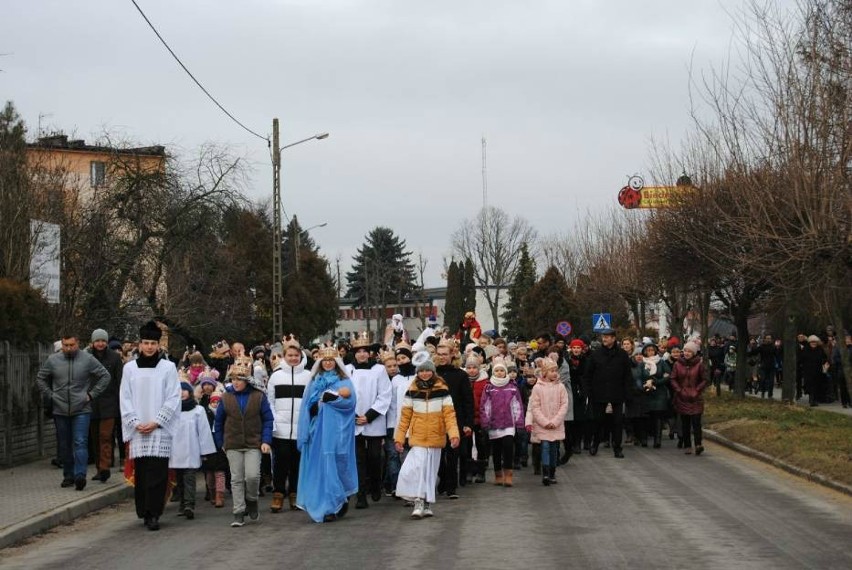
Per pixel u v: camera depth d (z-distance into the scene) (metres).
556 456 15.73
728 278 29.31
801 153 16.53
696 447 20.17
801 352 34.25
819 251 16.38
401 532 11.42
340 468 12.66
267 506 13.91
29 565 9.93
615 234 49.81
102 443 15.48
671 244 30.33
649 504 13.31
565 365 18.94
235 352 17.55
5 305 17.83
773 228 16.78
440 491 15.07
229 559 9.96
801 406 28.86
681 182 29.92
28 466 17.41
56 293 20.62
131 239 36.00
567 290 73.31
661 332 60.19
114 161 36.66
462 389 14.62
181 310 36.22
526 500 13.91
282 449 13.28
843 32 16.53
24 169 29.16
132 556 10.27
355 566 9.42
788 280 19.00
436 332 22.31
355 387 13.94
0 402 17.08
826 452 17.41
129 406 12.07
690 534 10.91
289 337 13.56
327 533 11.48
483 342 21.27
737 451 20.56
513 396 15.56
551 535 10.95
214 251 38.41
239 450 12.27
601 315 42.12
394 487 14.66
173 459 12.96
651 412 21.80
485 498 14.21
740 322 32.22
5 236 24.67
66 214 32.97
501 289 106.38
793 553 9.77
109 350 15.66
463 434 14.52
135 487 12.12
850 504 13.22
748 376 41.38
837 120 16.28
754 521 11.81
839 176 16.06
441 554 9.95
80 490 14.39
